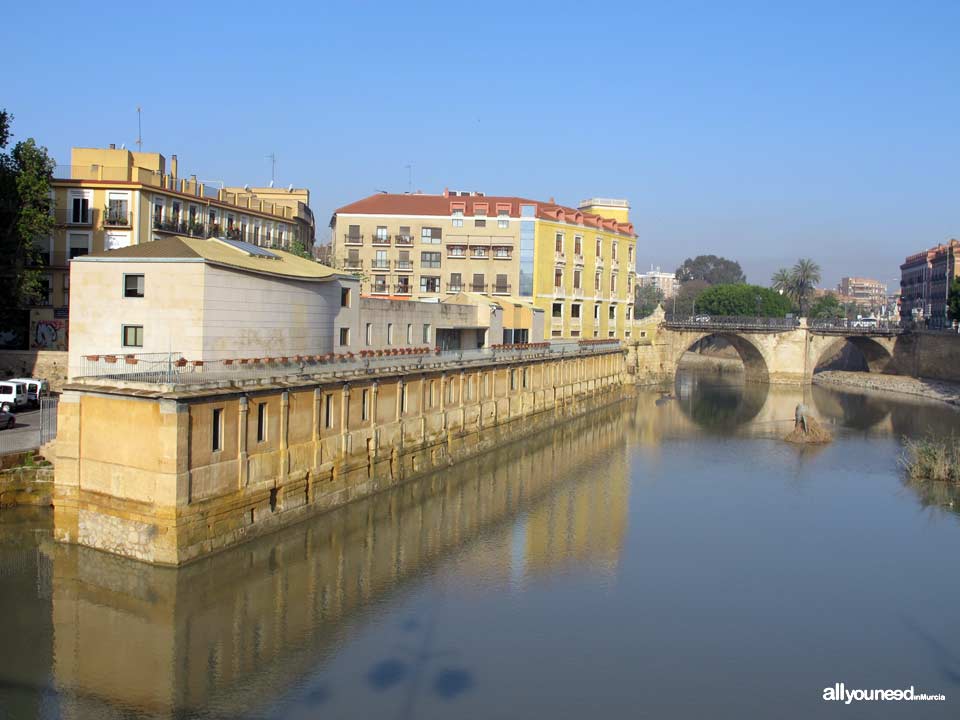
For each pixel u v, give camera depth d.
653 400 105.06
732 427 82.12
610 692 27.05
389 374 47.84
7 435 43.50
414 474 52.03
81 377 34.75
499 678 27.56
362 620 31.42
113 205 62.16
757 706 26.66
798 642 31.45
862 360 145.62
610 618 32.88
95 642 28.55
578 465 61.56
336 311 50.41
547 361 78.75
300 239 94.31
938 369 119.88
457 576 36.53
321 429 41.56
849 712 26.45
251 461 36.12
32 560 34.00
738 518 47.84
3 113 55.59
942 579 38.44
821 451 69.06
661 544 42.50
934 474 58.25
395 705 25.61
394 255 95.62
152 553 32.41
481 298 75.62
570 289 100.62
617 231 111.50
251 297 41.53
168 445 31.83
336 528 41.38
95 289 39.50
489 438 64.62
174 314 38.69
